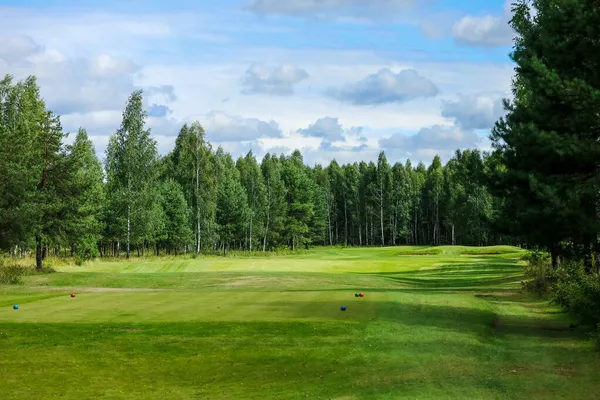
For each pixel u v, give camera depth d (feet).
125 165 238.68
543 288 91.09
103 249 291.38
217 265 182.80
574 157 56.75
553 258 97.91
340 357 47.06
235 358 48.01
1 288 109.60
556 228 59.62
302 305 72.02
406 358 45.44
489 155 71.05
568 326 60.18
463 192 376.89
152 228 245.04
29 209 134.51
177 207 277.03
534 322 63.52
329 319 61.93
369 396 35.68
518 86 100.73
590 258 69.67
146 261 206.39
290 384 40.65
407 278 150.41
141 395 39.32
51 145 160.04
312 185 392.68
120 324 60.03
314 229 399.44
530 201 61.72
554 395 33.76
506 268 179.83
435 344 50.11
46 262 177.47
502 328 59.52
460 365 42.60
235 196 302.86
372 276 145.59
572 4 56.24
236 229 303.89
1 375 43.86
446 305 73.05
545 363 42.42
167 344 52.44
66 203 158.30
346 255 279.49
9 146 141.38
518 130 62.95
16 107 196.44
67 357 48.70
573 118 58.34
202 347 51.39
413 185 450.30
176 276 138.00
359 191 445.78
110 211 235.81
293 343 52.13
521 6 98.58
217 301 76.64
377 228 448.24
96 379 43.04
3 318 63.72
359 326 58.13
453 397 34.19
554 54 59.16
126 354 49.52
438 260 213.87
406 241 444.55
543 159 60.49
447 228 430.20
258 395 38.32
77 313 67.10
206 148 277.85
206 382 42.14
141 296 83.30
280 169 372.79
